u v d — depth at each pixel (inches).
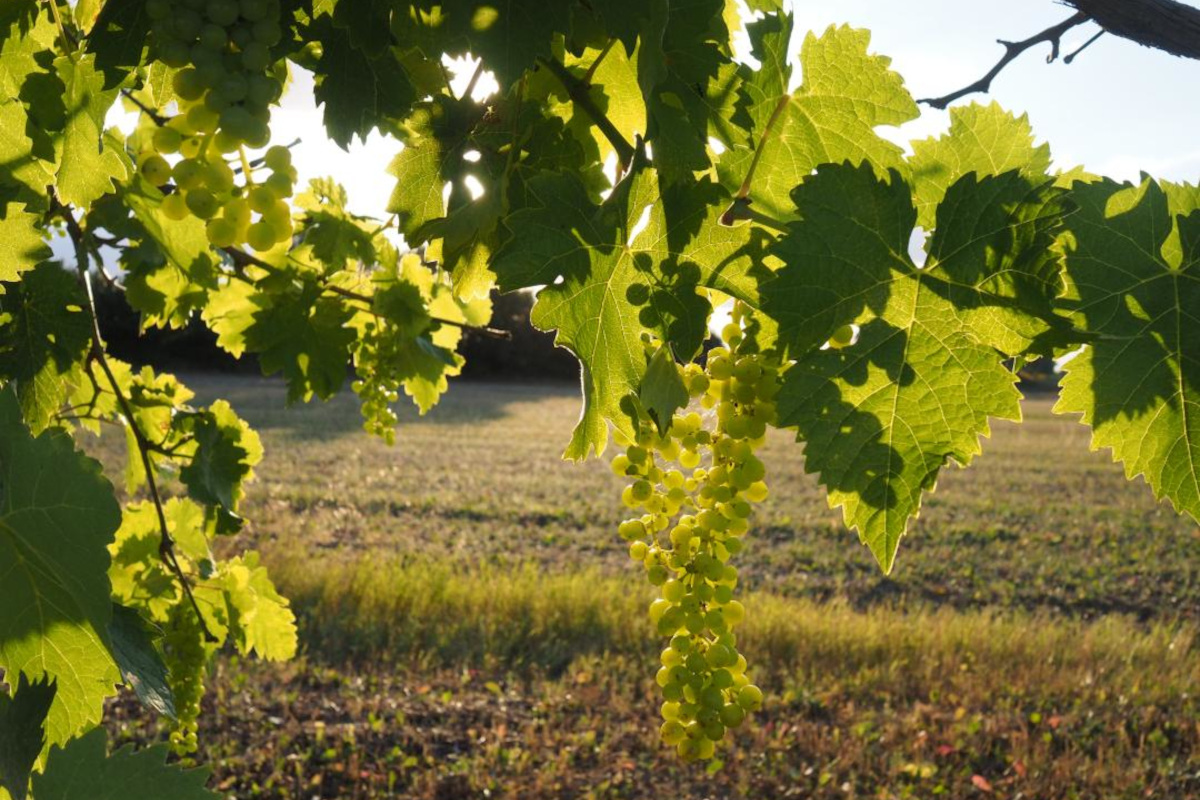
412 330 134.9
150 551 130.9
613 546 598.5
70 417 124.6
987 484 845.2
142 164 49.2
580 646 404.2
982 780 306.2
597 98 62.8
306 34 58.7
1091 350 53.4
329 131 60.9
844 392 48.5
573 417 1462.8
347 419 1288.1
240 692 338.3
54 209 91.7
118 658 79.8
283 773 296.0
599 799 294.0
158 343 1772.9
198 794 50.2
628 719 344.8
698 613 54.1
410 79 65.6
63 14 59.9
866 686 375.2
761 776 310.2
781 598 459.8
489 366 2214.6
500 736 327.6
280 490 717.3
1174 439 53.9
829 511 689.0
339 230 126.8
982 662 402.6
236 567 134.7
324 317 133.0
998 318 46.9
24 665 59.4
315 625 402.6
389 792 292.7
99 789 49.1
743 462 53.5
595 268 48.9
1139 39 55.1
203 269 89.7
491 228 60.2
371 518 649.0
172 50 48.2
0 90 55.1
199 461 125.3
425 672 374.3
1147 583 542.6
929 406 48.4
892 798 297.7
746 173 58.7
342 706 341.4
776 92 58.2
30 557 56.2
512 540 606.9
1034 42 62.6
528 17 49.6
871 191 46.6
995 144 58.7
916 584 529.0
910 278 47.1
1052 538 634.2
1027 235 45.8
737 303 53.6
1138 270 52.4
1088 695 368.8
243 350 136.9
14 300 86.2
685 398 50.0
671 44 54.4
